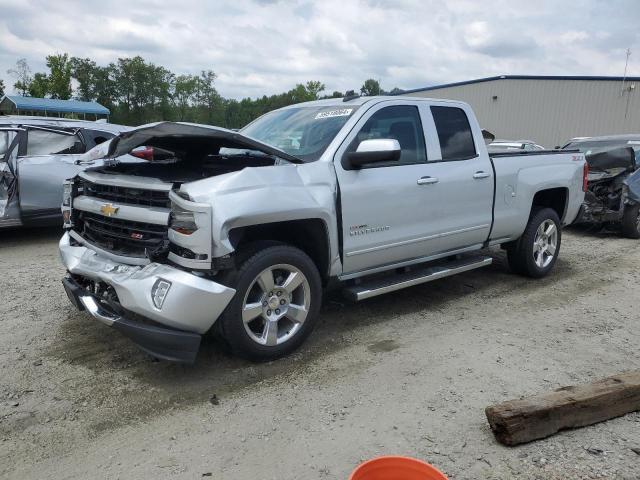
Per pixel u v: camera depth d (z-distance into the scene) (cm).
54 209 796
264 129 512
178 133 377
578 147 1104
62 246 450
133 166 463
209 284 356
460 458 296
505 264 716
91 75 7488
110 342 440
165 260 371
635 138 1059
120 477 279
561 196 670
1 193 761
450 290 601
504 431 304
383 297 570
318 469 287
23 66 5978
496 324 498
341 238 432
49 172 788
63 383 374
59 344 436
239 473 283
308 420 333
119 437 314
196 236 348
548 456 298
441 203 507
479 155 553
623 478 280
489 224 563
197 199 350
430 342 454
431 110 519
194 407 346
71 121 941
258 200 369
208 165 461
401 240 479
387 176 462
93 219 426
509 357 425
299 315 412
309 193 404
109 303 383
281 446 306
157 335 352
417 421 333
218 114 8306
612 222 953
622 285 635
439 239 515
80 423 327
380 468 243
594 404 327
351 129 450
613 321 512
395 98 493
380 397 361
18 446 305
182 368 397
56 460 293
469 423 331
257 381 380
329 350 434
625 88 3091
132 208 385
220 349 429
